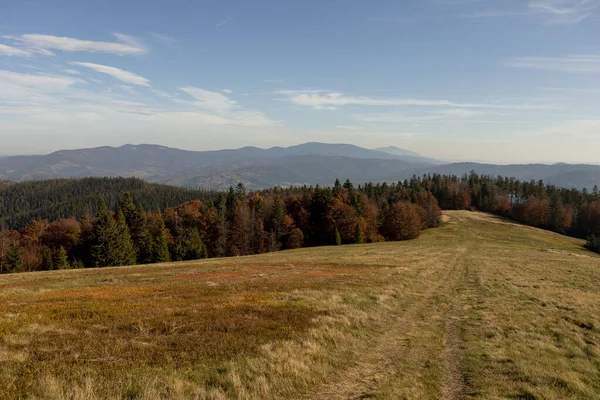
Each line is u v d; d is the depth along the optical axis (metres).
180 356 10.66
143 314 15.51
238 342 12.09
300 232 92.06
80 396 7.68
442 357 12.70
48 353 10.39
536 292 25.81
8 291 23.56
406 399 9.12
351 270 34.66
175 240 82.69
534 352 13.16
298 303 18.64
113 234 67.50
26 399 7.56
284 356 11.05
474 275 35.00
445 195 161.62
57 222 99.69
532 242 88.38
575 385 10.16
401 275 31.31
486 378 10.70
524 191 172.50
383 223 100.69
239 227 88.25
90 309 16.31
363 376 10.66
